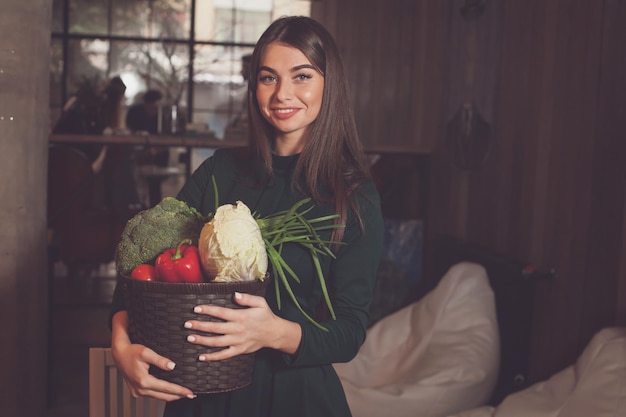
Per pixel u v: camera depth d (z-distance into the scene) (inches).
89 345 190.5
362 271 54.1
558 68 121.8
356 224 54.4
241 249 42.7
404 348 122.1
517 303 122.0
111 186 239.1
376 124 269.4
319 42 53.3
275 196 56.8
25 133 104.5
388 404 102.7
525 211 133.7
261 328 44.9
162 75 305.9
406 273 191.2
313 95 53.4
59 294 241.0
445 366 108.4
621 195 101.4
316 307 56.2
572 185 115.7
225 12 308.5
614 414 80.8
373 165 207.0
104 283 260.2
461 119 157.4
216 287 42.5
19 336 106.8
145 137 180.4
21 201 104.9
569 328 115.0
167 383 44.1
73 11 299.1
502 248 144.4
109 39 302.0
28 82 103.3
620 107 102.1
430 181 194.5
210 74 309.4
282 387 53.9
